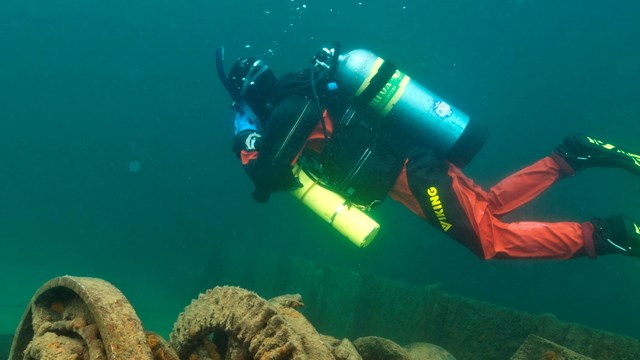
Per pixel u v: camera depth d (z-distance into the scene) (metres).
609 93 26.55
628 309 14.52
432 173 2.89
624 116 25.70
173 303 12.98
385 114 2.95
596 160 3.23
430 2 44.06
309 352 2.02
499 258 3.06
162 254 23.30
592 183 18.52
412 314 5.93
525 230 3.00
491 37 38.81
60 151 52.50
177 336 2.44
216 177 27.36
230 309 2.09
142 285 15.20
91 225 28.47
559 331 4.25
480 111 33.66
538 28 32.69
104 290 1.97
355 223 2.98
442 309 5.36
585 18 29.34
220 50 3.28
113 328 1.81
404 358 2.78
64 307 2.28
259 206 21.94
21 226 25.11
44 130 64.94
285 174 2.93
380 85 2.87
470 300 5.13
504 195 3.25
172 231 26.36
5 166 51.72
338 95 2.98
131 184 39.31
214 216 25.59
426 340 5.40
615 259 15.52
